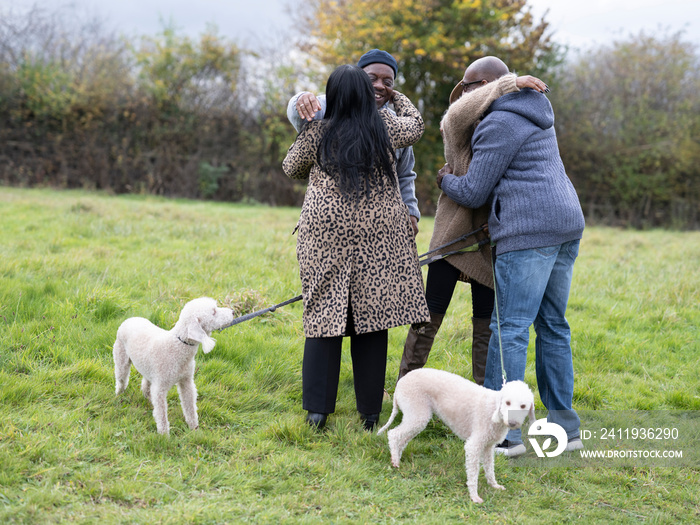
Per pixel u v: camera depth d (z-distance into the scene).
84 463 2.58
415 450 3.01
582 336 4.80
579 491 2.76
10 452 2.56
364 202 2.97
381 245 3.01
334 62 16.42
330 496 2.50
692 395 3.87
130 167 16.62
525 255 2.97
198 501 2.39
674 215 17.00
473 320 3.51
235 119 17.53
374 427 3.20
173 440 2.86
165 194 16.92
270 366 3.80
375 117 3.00
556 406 3.18
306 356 3.15
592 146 17.47
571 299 5.89
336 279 2.99
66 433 2.80
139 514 2.26
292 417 3.22
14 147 16.02
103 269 5.62
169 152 16.94
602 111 17.98
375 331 3.12
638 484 2.84
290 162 3.11
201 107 17.45
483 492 2.68
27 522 2.15
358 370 3.19
